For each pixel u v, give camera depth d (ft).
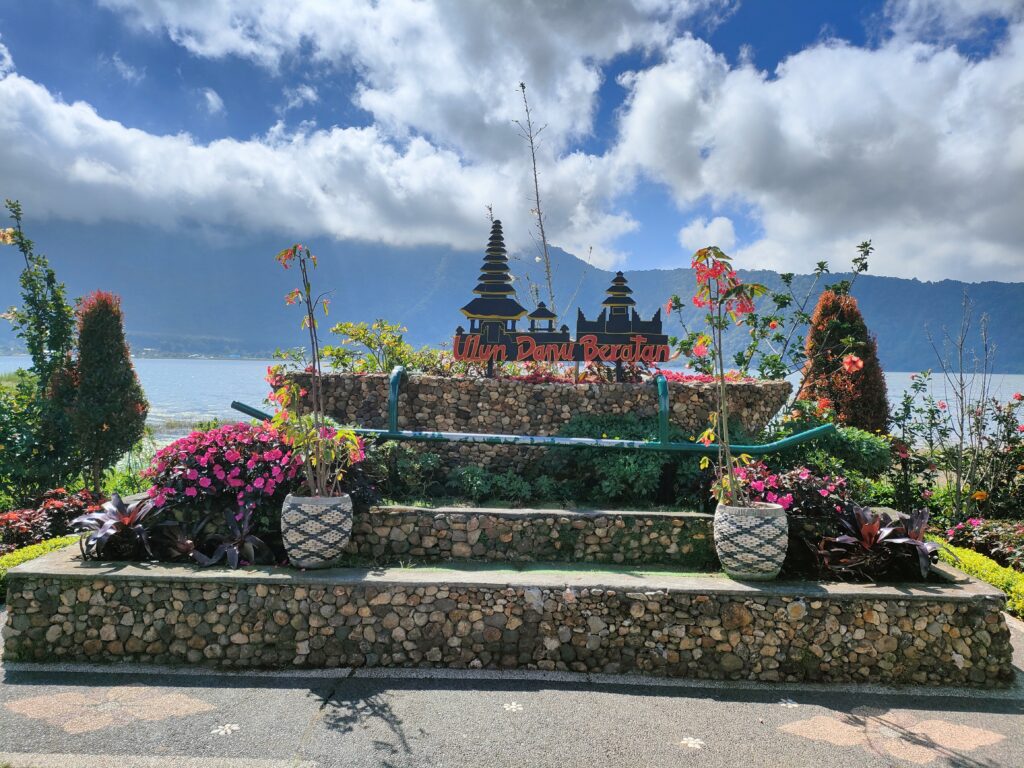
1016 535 21.54
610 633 13.00
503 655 13.03
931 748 10.25
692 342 27.81
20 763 9.33
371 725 10.64
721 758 9.84
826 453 20.11
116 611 13.03
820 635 12.84
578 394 20.83
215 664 12.92
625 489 18.17
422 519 15.42
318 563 13.69
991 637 12.69
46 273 27.86
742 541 13.53
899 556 13.91
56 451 26.53
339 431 14.64
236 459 15.30
